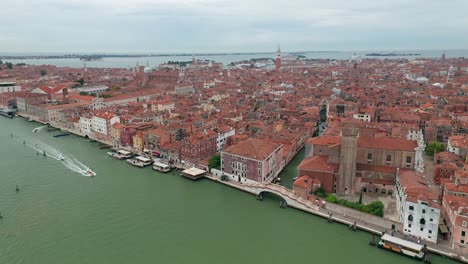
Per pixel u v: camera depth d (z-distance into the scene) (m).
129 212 139.62
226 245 118.75
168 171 183.75
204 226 130.38
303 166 153.50
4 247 115.62
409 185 124.50
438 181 156.38
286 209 142.62
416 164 153.50
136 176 177.00
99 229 127.12
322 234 123.88
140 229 127.69
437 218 110.50
